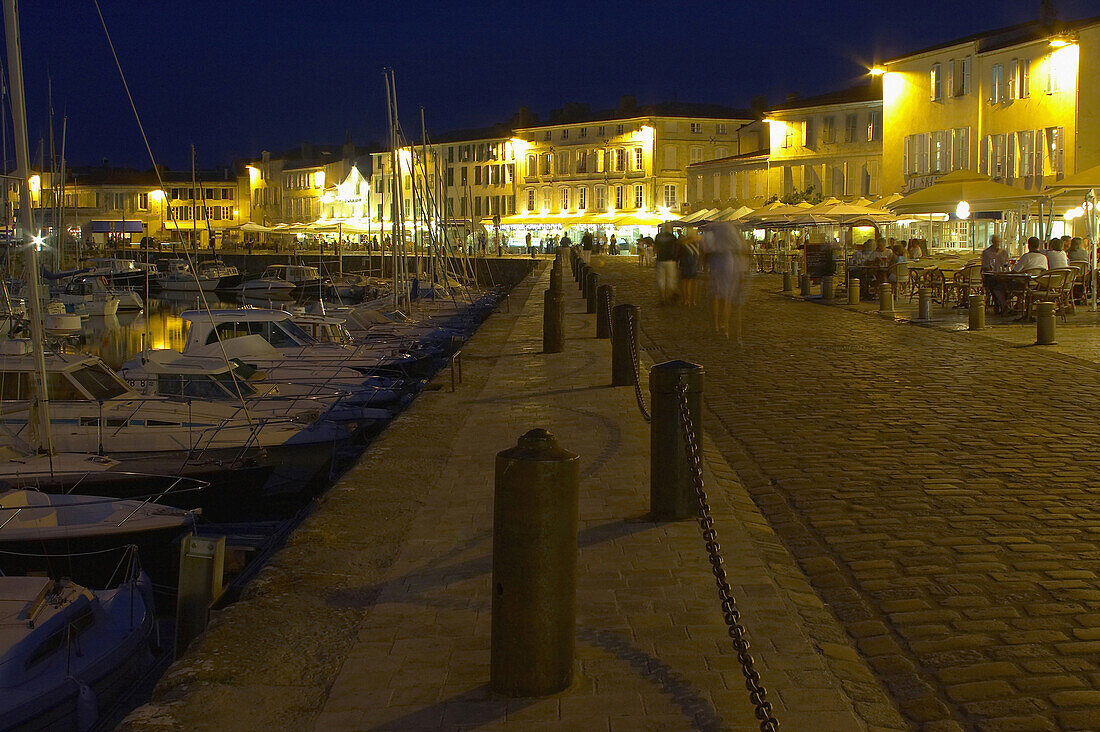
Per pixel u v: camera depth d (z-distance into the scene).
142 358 19.28
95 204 130.50
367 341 28.05
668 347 17.92
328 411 17.81
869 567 6.12
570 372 14.85
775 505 7.53
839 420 10.79
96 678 8.39
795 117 70.00
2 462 13.90
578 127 100.75
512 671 4.42
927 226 50.53
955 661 4.79
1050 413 10.96
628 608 5.40
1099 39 41.34
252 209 135.00
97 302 55.53
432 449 9.61
